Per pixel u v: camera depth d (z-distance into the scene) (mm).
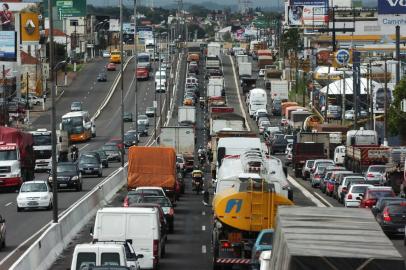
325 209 29047
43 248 45844
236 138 80438
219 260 42031
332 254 21812
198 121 179750
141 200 59781
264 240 38531
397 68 134250
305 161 112062
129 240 42594
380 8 153000
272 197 42156
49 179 88688
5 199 83625
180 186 87250
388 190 65562
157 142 130125
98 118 191250
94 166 106312
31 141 99562
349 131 117312
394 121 126688
